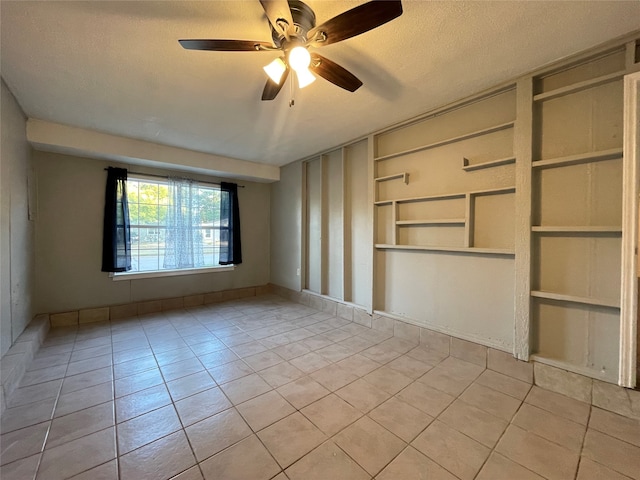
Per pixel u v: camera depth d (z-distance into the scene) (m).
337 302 3.90
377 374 2.32
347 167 3.82
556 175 2.11
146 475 1.36
